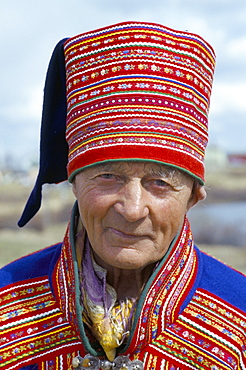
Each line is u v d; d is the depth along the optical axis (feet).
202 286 5.52
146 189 4.80
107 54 4.83
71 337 5.45
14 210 57.00
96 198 4.81
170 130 4.74
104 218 4.85
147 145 4.65
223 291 5.53
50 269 5.76
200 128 5.01
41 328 5.52
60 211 51.44
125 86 4.75
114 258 4.87
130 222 4.76
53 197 53.31
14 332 5.53
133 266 4.88
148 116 4.70
